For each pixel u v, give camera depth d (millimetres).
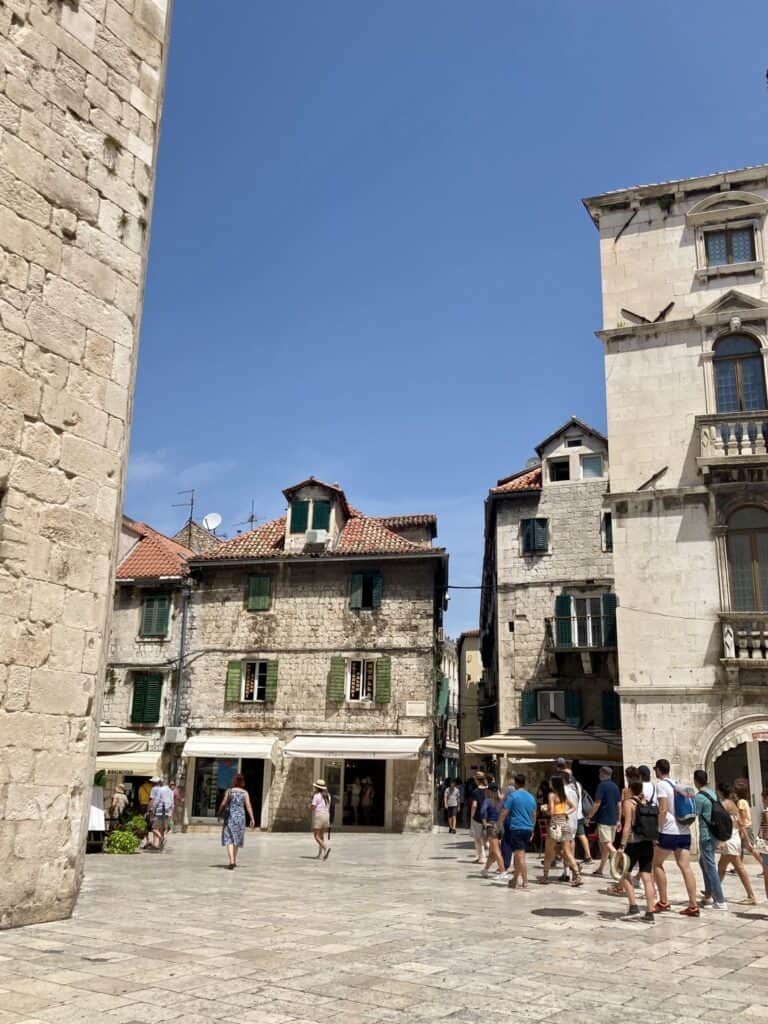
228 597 32438
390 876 14977
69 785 9422
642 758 19750
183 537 41344
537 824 20938
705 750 19344
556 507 31797
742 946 8961
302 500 33062
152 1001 6180
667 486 21125
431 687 29906
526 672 30469
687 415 21453
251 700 31156
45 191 9922
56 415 9742
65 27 10445
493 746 21094
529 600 31156
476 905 11453
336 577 31641
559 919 10445
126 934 8578
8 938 8172
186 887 12547
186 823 30141
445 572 33281
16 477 9195
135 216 11172
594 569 30766
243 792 16312
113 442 10469
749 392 21281
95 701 9938
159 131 12180
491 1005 6301
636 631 20469
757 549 20266
